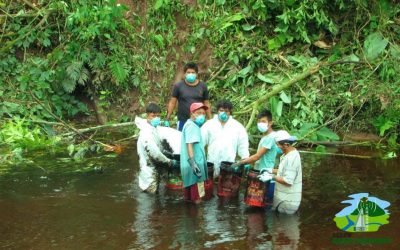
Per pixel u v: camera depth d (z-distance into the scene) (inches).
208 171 286.4
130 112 443.2
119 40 447.5
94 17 435.2
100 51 443.5
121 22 451.8
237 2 459.5
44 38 437.7
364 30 441.4
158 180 284.0
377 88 398.0
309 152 361.1
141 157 283.6
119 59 442.0
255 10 449.1
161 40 448.5
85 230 232.4
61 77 426.3
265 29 450.0
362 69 420.5
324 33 449.7
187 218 247.0
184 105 318.3
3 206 260.4
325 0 442.6
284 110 406.0
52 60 428.8
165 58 452.4
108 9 430.9
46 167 324.5
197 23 453.7
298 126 396.2
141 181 283.4
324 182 299.0
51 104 422.9
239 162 271.7
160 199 273.7
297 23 433.4
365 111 403.2
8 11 436.1
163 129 300.0
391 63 410.0
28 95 414.9
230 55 437.1
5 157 336.5
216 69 442.3
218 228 235.0
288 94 407.5
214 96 431.2
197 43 452.4
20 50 441.7
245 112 391.9
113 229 233.5
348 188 288.5
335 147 375.2
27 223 240.1
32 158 343.0
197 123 269.1
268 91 415.8
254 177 259.8
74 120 432.8
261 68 435.2
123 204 265.0
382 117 389.1
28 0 453.7
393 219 246.7
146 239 222.7
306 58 429.7
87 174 311.9
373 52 417.7
